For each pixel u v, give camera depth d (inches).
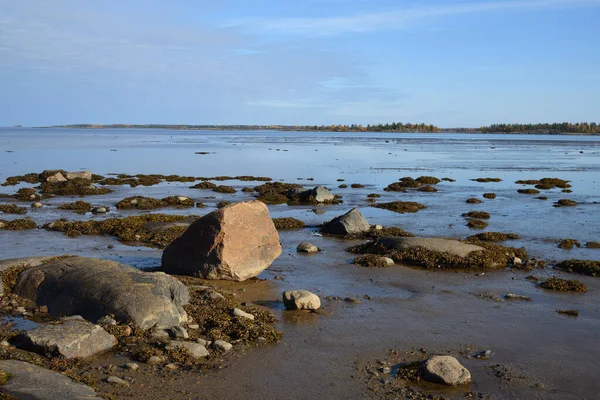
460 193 1509.6
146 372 365.4
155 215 973.8
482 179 1873.8
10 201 1256.2
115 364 375.2
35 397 311.6
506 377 373.1
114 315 436.5
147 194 1416.1
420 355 407.8
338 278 620.7
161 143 4916.3
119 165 2410.2
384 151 3880.4
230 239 586.6
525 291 579.5
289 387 352.5
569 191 1567.4
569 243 813.2
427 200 1352.1
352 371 378.3
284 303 511.5
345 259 713.6
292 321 475.5
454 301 540.7
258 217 613.3
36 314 469.1
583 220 1055.0
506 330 461.7
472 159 3051.2
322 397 340.5
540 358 405.7
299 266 672.4
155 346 403.9
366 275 635.5
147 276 478.3
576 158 3166.8
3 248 742.5
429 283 605.0
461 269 669.9
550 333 456.4
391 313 500.7
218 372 370.9
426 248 713.0
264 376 366.9
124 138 6378.0
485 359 402.3
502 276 641.0
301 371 376.2
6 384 323.6
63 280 485.7
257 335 431.2
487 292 573.9
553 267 683.4
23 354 377.4
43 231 877.2
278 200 1318.9
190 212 1117.1
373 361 395.2
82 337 387.5
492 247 742.5
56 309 468.4
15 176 1739.7
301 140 6348.4
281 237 861.8
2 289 502.3
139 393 336.5
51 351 378.9
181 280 570.3
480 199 1375.5
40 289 493.0
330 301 534.3
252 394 341.7
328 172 2183.8
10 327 435.8
